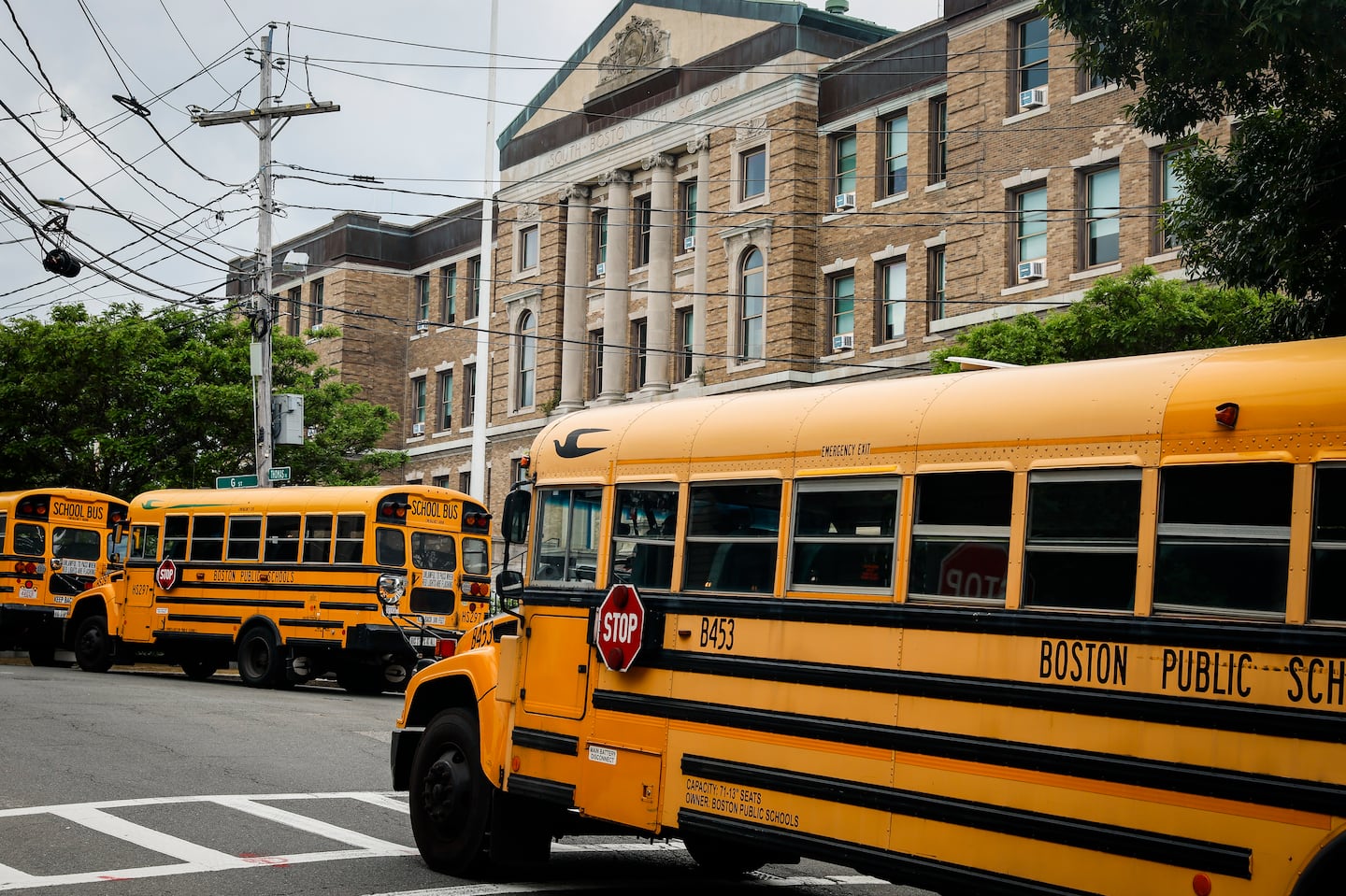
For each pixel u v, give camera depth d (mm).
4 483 36625
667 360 39000
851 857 7344
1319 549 5797
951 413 7320
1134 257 27703
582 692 9219
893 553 7422
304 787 13273
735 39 37375
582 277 42531
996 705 6773
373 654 22875
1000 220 30578
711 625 8383
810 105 35812
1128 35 11867
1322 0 9695
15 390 35281
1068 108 29312
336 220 51969
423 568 23219
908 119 33656
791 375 34969
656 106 39625
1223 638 5980
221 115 29125
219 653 25781
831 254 35250
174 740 15766
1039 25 30469
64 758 14141
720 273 37250
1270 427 6031
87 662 26688
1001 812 6684
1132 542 6418
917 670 7168
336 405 39438
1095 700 6383
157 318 36938
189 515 25531
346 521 23109
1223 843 5867
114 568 28297
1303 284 11664
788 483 8086
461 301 49375
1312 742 5641
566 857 11094
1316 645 5684
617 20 41281
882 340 34000
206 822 11297
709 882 10398
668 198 39438
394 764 10703
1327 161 11195
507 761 9688
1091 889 6297
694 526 8664
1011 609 6812
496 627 10336
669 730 8531
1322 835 5566
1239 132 12195
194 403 34906
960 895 7160
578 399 42406
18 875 9297
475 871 10000
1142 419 6477
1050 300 29203
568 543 9641
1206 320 20906
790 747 7762
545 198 44000
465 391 48875
